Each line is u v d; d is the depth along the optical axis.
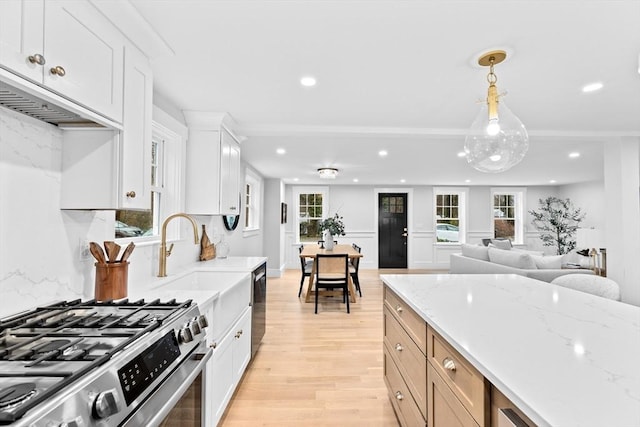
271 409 2.12
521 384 0.76
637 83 2.20
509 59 1.88
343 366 2.74
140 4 1.39
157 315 1.23
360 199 8.35
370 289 5.89
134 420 0.86
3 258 1.15
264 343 3.26
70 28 1.11
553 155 4.73
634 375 0.81
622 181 3.49
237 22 1.54
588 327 1.18
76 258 1.50
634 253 3.45
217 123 2.84
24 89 0.97
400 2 1.40
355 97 2.48
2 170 1.15
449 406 1.16
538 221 8.38
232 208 3.23
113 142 1.42
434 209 8.36
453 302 1.55
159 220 2.59
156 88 2.33
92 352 0.88
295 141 3.88
